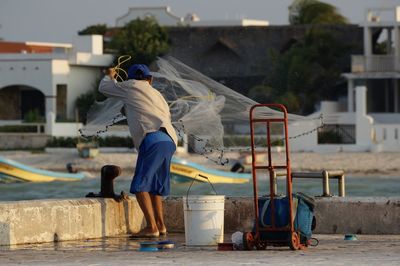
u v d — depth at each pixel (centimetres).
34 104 18238
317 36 16950
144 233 3903
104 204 3997
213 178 10306
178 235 4038
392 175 12125
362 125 14012
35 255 3338
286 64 16625
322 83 16512
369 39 16650
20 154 14562
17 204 3728
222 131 4384
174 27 18975
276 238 3397
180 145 13525
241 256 3164
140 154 3800
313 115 14538
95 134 4416
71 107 17925
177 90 4375
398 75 16012
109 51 18475
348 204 3959
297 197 3438
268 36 18662
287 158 3372
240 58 18425
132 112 3788
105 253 3397
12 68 17825
